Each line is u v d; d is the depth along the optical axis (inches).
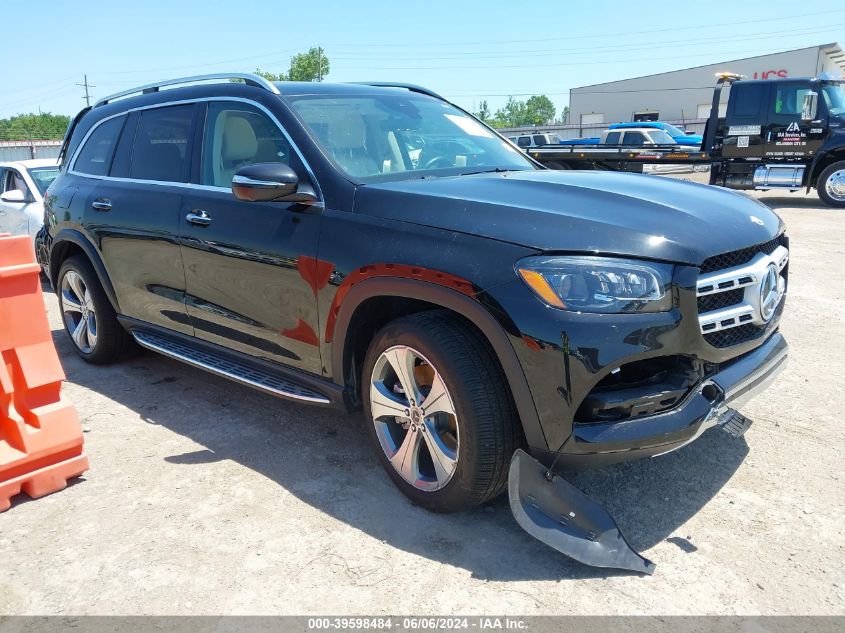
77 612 93.1
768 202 593.9
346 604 93.0
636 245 95.2
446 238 103.5
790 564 98.4
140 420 155.6
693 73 2095.2
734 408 107.2
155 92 172.2
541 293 93.6
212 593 96.0
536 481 100.0
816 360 179.5
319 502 118.4
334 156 127.1
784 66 1895.9
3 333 120.8
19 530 113.0
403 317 110.7
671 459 129.2
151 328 167.6
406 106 153.0
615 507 114.2
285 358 132.9
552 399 94.2
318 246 119.6
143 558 104.3
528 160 156.6
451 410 103.4
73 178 189.6
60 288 198.2
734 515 110.8
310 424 151.0
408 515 113.4
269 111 136.2
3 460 118.6
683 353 96.3
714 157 574.9
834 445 132.8
